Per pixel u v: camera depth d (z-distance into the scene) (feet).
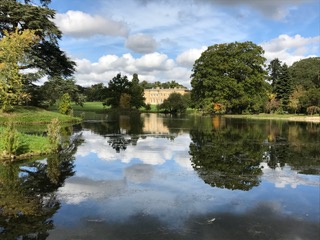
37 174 31.32
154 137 65.67
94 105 301.22
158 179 30.04
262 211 21.50
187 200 23.70
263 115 171.63
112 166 35.86
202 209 21.80
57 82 107.96
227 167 35.78
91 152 45.37
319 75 226.58
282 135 71.72
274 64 276.00
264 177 31.12
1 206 22.26
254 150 48.80
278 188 27.25
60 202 23.12
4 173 31.55
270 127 95.61
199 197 24.44
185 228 18.62
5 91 71.51
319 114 169.78
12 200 23.53
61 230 18.29
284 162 39.04
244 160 40.19
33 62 95.20
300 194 25.50
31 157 39.83
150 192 25.71
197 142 57.98
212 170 34.12
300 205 22.81
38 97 111.75
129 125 99.40
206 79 173.17
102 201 23.38
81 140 59.00
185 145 53.83
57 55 108.37
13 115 88.84
